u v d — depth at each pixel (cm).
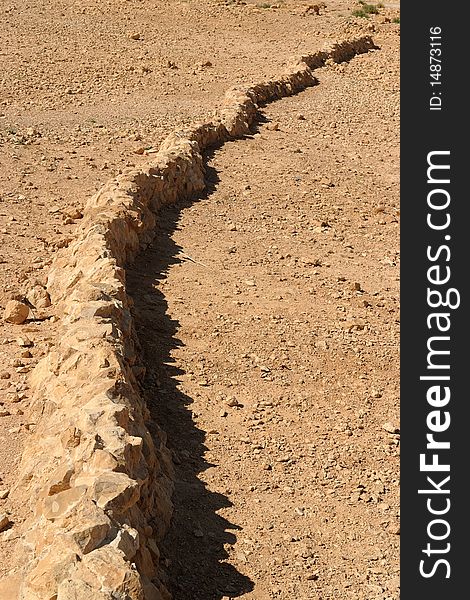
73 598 475
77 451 617
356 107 2120
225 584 629
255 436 825
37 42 2370
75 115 1820
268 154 1709
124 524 548
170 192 1388
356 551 687
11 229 1217
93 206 1230
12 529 632
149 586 529
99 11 2783
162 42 2544
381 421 875
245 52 2541
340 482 771
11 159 1513
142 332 977
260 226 1362
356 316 1095
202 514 700
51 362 798
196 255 1223
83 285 901
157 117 1852
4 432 764
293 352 988
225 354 966
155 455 705
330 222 1415
